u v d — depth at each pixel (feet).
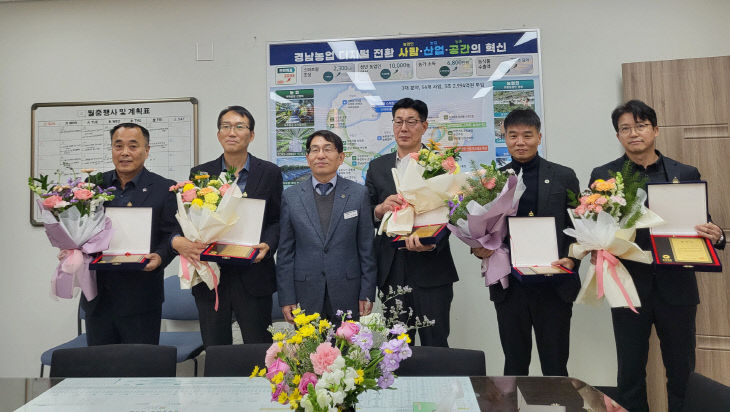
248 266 7.23
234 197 6.66
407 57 9.84
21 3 10.46
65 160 10.21
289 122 9.98
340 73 9.93
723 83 8.83
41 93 10.36
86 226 6.83
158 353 5.25
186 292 9.70
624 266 6.84
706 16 9.39
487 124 9.70
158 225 7.57
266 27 10.12
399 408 3.98
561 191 7.09
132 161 7.55
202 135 10.14
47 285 10.16
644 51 9.51
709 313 8.77
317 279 7.24
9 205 10.27
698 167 8.87
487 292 9.68
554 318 6.90
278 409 3.99
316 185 7.63
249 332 7.25
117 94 10.27
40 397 4.31
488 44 9.72
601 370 9.50
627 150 7.24
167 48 10.25
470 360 5.07
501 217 6.71
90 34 10.35
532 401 4.11
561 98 9.63
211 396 4.30
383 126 9.87
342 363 3.11
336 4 10.01
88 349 5.26
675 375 6.85
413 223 7.04
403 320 7.51
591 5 9.62
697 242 6.31
